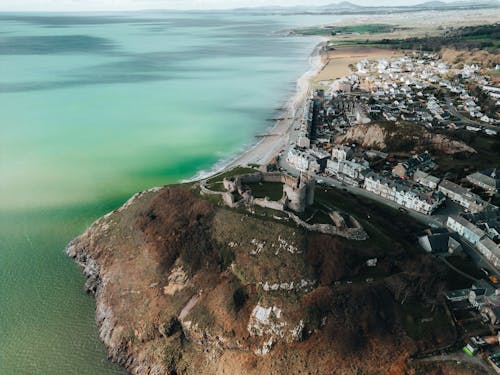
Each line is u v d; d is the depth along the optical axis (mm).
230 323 107438
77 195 190750
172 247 128625
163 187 163500
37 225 164625
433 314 106250
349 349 99062
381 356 97938
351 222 135000
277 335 103250
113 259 134750
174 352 107500
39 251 147625
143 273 125875
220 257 123312
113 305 120500
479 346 97938
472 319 106125
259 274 115312
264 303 109000
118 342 111000
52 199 186500
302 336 102312
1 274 135250
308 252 118438
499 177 176625
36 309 122000
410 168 191375
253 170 170625
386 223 148500
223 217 132375
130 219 146125
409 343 99812
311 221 129000
